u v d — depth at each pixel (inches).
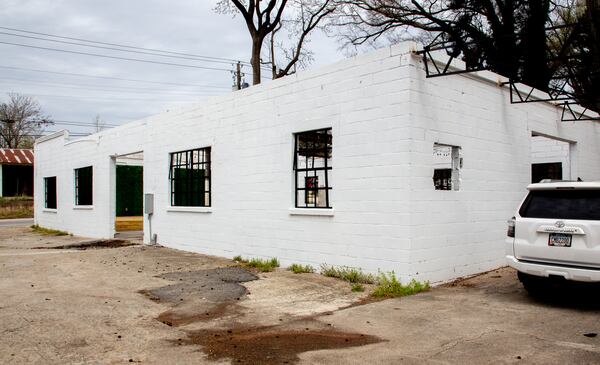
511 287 338.0
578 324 246.1
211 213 507.5
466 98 383.2
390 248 335.6
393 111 336.5
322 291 328.8
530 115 472.1
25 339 224.7
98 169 722.2
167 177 580.7
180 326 250.8
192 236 535.2
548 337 225.5
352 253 362.3
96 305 289.9
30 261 462.3
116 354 207.5
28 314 266.1
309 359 201.0
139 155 1011.9
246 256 461.1
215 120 504.1
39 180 957.2
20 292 322.0
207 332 240.4
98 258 484.7
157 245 591.8
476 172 391.2
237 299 309.3
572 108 547.8
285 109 421.4
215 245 500.7
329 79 382.6
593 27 602.2
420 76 339.3
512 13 863.1
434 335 231.5
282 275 384.8
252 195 454.9
